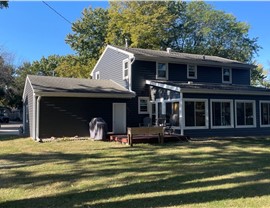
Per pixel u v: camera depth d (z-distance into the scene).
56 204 6.07
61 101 18.88
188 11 41.66
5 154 13.02
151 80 22.14
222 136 19.64
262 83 49.06
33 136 18.77
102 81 23.55
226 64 24.91
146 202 6.12
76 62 40.50
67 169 9.59
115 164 10.41
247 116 20.89
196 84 21.62
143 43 35.19
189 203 6.00
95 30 40.25
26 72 48.38
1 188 7.35
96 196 6.61
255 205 5.82
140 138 16.45
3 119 48.28
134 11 36.34
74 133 19.16
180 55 25.30
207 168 9.70
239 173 8.89
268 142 17.14
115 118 20.77
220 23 42.22
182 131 18.17
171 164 10.41
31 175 8.77
